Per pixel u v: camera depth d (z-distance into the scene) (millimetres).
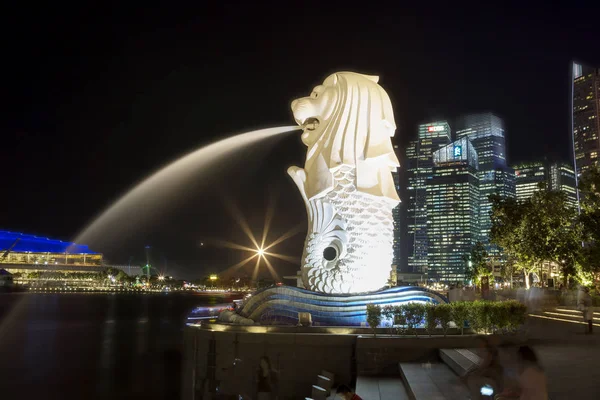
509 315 16109
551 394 9789
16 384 24484
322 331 16547
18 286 181000
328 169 19953
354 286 19047
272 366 15852
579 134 153125
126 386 24266
